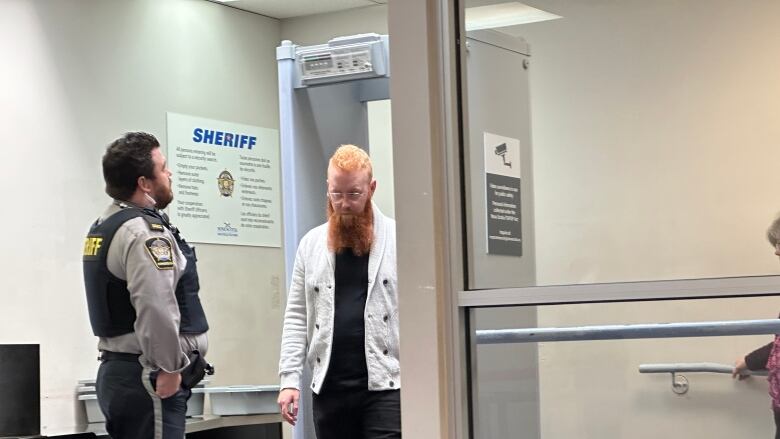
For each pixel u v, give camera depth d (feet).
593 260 6.32
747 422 5.92
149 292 11.14
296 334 11.43
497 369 6.59
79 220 17.08
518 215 6.52
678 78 6.12
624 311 6.24
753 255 5.85
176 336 11.28
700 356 6.04
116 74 17.93
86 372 16.97
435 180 6.74
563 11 6.48
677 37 6.13
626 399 6.25
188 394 11.81
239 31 20.48
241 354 20.04
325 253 11.02
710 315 6.01
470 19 6.77
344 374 10.74
